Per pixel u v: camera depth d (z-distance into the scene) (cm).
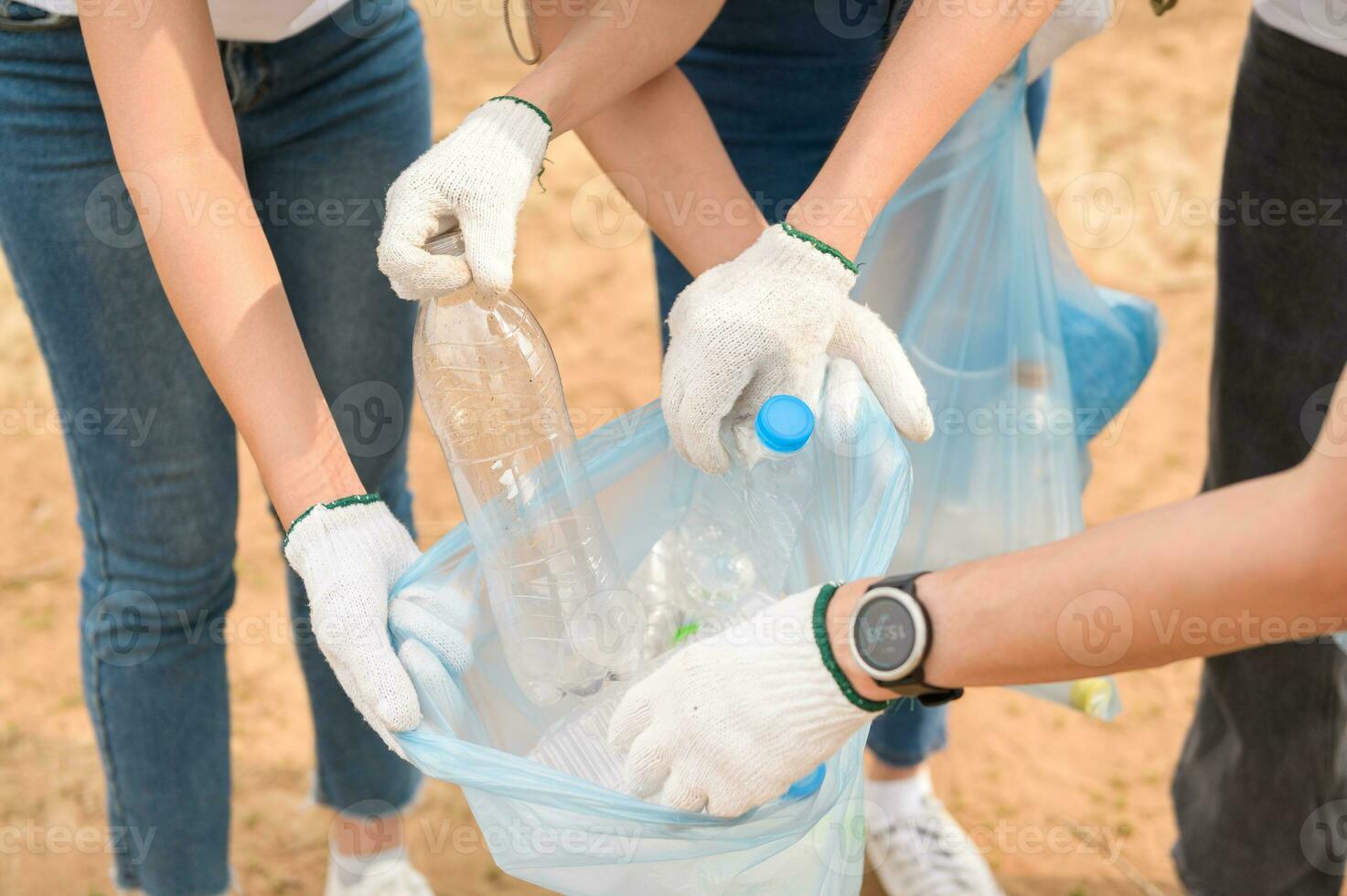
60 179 151
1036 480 175
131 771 181
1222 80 418
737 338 118
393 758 201
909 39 128
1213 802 195
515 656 130
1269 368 176
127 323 159
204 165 125
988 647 91
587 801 103
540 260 359
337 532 119
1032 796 231
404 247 110
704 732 102
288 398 124
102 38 122
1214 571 83
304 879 219
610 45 134
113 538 170
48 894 215
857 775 116
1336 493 79
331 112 167
